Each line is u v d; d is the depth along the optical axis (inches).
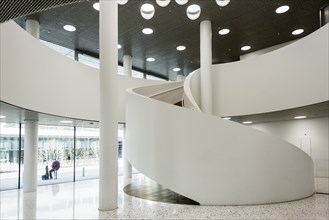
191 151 228.1
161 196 267.9
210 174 225.0
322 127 402.6
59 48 417.4
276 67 316.2
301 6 313.9
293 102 294.8
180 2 211.5
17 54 226.5
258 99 332.2
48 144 462.3
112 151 220.4
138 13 323.9
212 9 318.3
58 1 122.3
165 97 357.4
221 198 223.3
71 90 326.3
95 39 393.7
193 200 242.7
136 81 430.6
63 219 191.6
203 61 347.6
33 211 219.8
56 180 442.6
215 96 362.9
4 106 229.3
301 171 252.8
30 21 329.7
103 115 222.7
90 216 196.1
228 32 381.7
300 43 288.0
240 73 350.6
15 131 405.7
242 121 453.4
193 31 375.9
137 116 252.2
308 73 277.0
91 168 517.3
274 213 195.8
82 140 506.6
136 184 365.4
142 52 453.4
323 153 400.5
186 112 232.1
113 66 228.5
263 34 390.0
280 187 234.8
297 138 426.6
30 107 250.2
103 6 230.5
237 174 225.5
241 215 191.2
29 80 248.5
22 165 404.8
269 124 459.8
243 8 316.2
